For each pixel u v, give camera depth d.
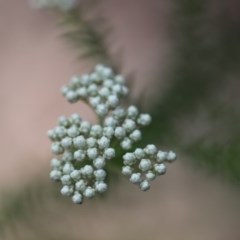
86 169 0.27
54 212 0.36
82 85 0.31
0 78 0.54
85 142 0.28
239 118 0.37
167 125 0.36
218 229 0.47
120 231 0.45
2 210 0.35
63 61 0.54
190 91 0.37
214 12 0.40
